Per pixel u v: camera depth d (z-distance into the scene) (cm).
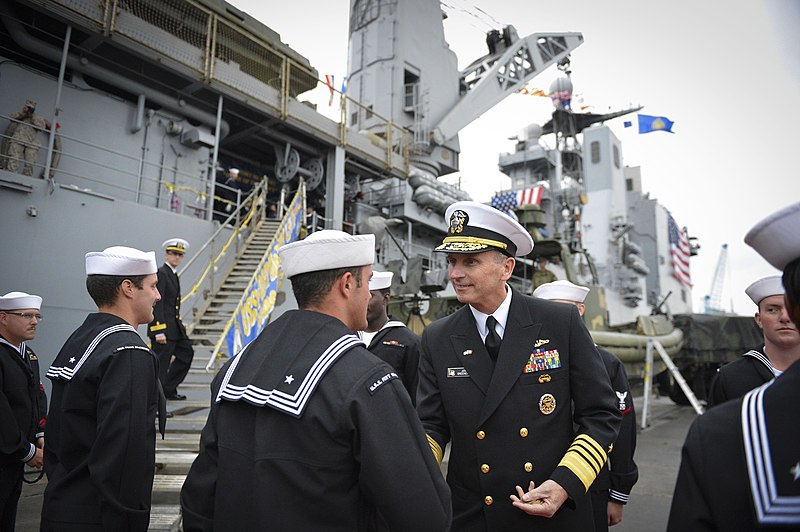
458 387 226
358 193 1627
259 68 1303
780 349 279
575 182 2897
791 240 104
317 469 139
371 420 141
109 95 1118
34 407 360
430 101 1856
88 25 977
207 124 1280
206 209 1114
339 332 160
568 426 218
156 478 433
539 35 2014
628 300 2502
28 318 388
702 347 1356
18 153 899
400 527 137
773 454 94
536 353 221
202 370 791
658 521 468
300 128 1354
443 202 1697
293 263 175
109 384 230
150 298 281
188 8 1134
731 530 98
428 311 1162
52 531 228
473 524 213
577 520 207
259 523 134
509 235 231
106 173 1098
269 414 146
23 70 997
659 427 1050
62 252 830
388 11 1825
